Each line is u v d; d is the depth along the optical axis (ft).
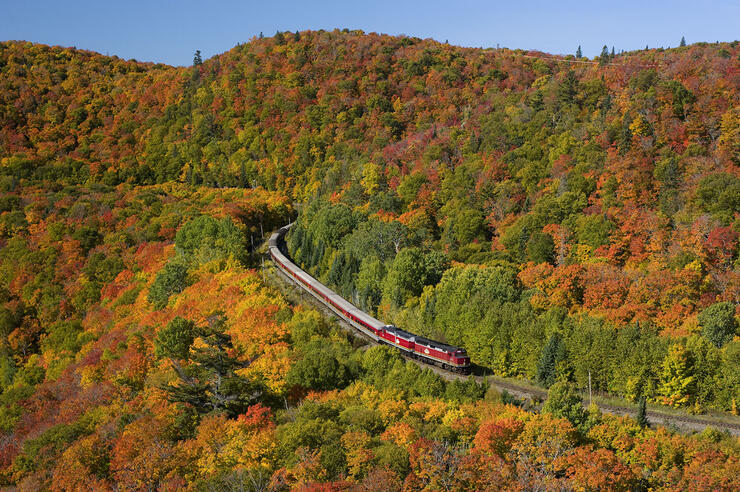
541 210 469.16
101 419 260.83
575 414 214.69
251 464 188.03
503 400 245.04
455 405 231.09
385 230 446.19
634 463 196.24
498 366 295.89
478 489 166.40
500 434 192.95
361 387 252.42
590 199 470.80
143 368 298.76
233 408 239.50
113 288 473.67
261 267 482.69
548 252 426.51
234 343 294.25
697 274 344.49
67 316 477.36
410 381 256.32
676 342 269.85
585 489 165.99
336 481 170.71
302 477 173.17
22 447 268.00
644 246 405.39
